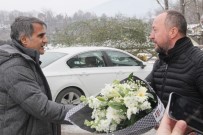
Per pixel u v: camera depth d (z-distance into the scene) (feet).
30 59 10.33
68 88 29.27
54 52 30.91
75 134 24.39
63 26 72.79
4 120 10.31
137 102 6.74
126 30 69.62
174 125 4.25
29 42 10.71
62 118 10.09
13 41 10.78
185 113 4.71
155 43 10.59
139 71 32.50
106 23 70.95
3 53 10.31
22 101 10.11
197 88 9.84
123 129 6.67
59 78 28.91
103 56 31.60
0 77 10.24
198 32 48.01
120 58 32.40
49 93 11.04
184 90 9.91
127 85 7.19
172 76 10.14
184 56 10.02
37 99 10.08
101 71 30.89
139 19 71.10
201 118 4.82
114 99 6.91
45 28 10.98
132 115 6.73
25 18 10.82
